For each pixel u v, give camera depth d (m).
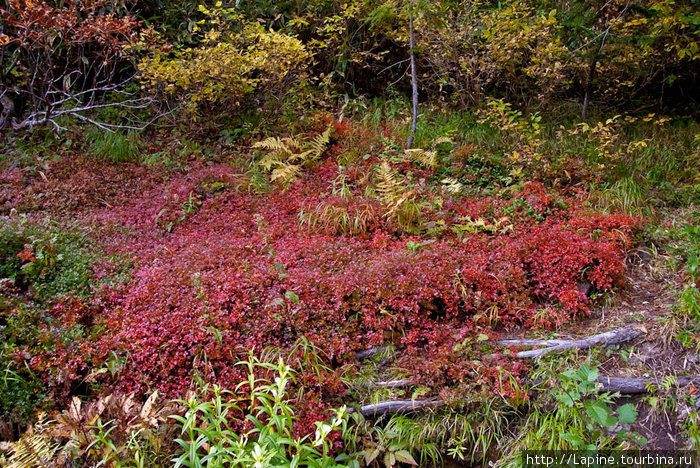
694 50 7.12
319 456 3.23
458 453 3.49
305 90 8.12
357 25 9.02
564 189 6.50
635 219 5.45
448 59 8.41
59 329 3.91
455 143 7.65
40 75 7.45
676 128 7.82
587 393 3.53
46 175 6.52
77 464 3.16
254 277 4.48
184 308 4.07
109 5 8.09
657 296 4.55
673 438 3.36
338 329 4.12
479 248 5.12
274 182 6.81
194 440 2.98
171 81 7.09
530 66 7.96
